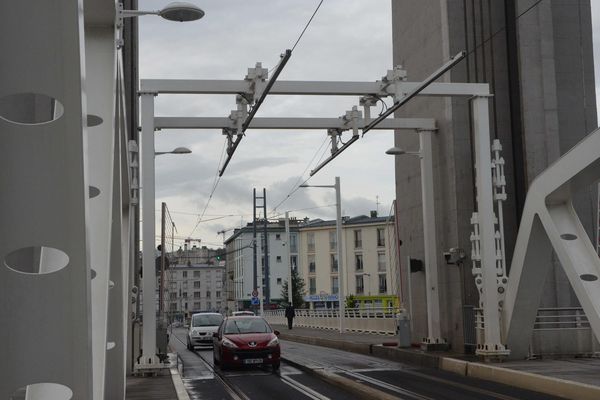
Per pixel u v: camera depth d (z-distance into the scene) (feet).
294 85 55.98
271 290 327.88
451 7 74.79
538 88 74.08
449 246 74.38
